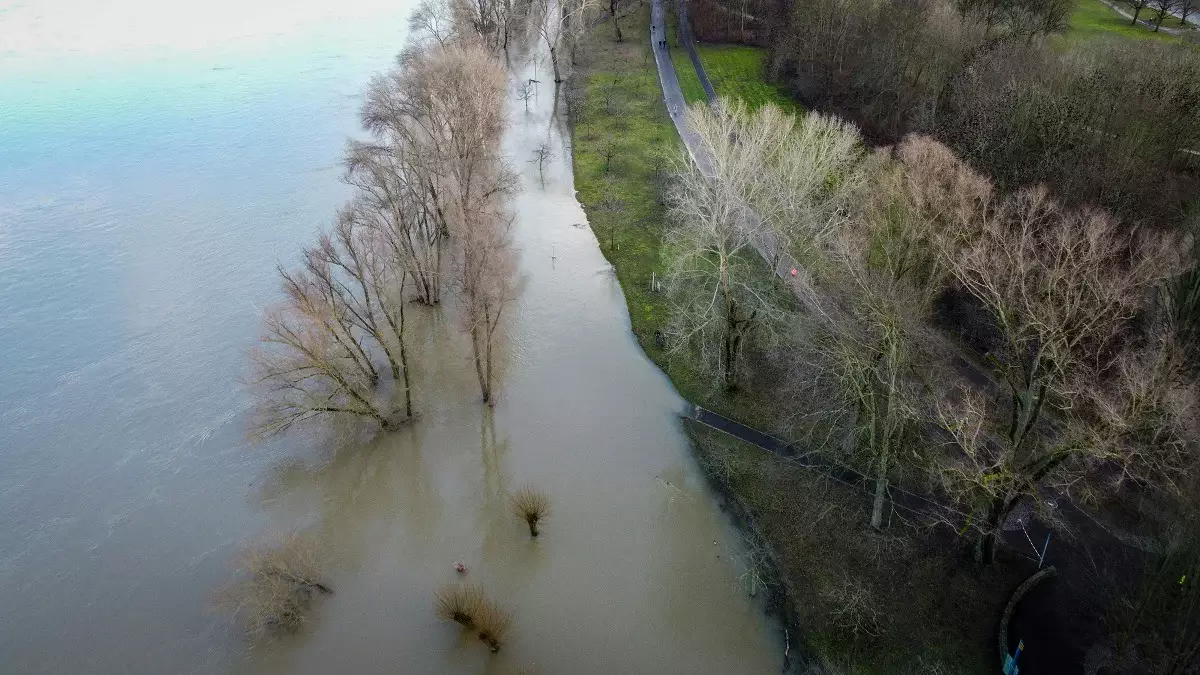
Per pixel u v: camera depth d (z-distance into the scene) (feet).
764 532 166.91
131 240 254.68
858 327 149.18
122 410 193.98
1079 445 127.03
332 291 184.03
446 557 164.14
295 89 373.61
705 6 418.72
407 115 269.23
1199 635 118.93
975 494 160.25
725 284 182.91
